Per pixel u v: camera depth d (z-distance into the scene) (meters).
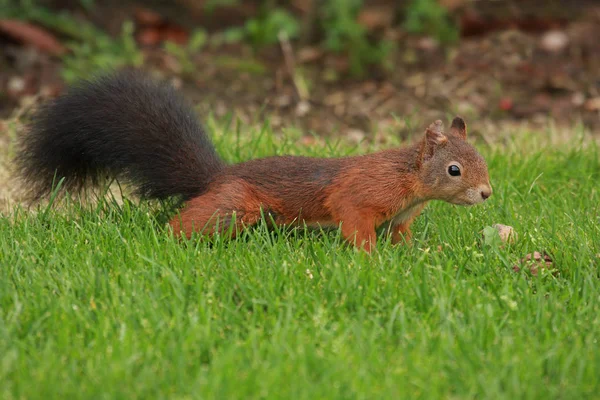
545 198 10.65
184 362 6.51
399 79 18.09
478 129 15.45
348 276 8.02
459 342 6.88
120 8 19.78
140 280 7.96
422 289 7.70
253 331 6.91
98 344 6.86
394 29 19.66
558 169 12.20
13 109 15.93
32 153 10.34
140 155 9.99
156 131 9.99
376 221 9.33
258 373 6.35
